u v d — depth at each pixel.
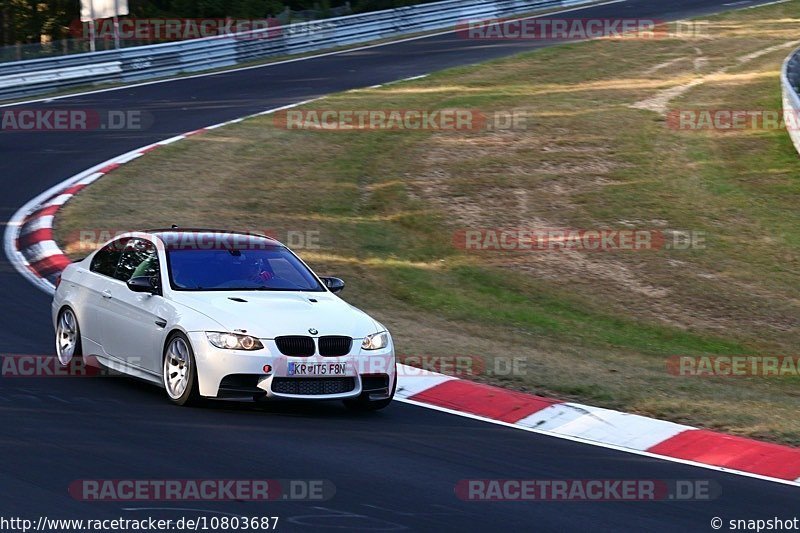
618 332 50.81
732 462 29.58
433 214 68.25
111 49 112.19
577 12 162.00
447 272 58.19
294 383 31.38
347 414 32.78
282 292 34.78
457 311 51.78
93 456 26.09
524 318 51.66
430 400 35.19
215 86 107.62
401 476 26.12
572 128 90.44
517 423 32.78
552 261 60.81
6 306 45.34
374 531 22.03
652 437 31.52
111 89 105.00
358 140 85.81
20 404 31.06
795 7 162.00
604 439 31.30
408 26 146.00
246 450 27.45
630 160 81.69
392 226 65.69
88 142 82.19
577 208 70.69
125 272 36.00
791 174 79.12
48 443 26.98
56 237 58.12
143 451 26.77
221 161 77.75
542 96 103.19
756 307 55.50
